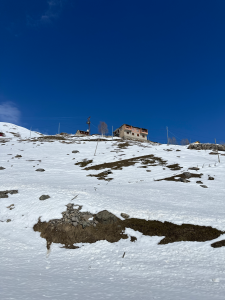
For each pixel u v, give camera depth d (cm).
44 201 1952
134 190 2525
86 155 5147
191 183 2942
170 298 753
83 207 1848
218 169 3644
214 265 1114
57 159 4697
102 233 1547
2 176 2928
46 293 752
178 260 1195
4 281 841
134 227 1617
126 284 905
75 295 751
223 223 1568
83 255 1291
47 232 1548
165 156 4903
